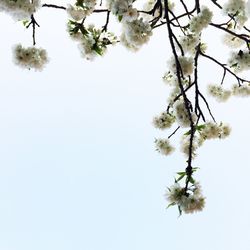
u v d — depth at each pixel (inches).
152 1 250.1
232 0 201.2
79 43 204.4
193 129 197.2
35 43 185.5
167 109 247.4
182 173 192.4
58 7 188.5
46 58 187.0
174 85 258.2
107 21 196.9
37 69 188.4
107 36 205.9
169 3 251.0
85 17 192.9
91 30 204.5
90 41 202.7
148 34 185.5
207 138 244.1
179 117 203.3
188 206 184.1
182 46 214.7
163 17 205.0
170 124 253.6
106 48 211.9
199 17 204.7
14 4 167.8
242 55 220.8
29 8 170.7
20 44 184.4
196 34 213.9
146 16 248.7
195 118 202.8
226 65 224.4
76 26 199.8
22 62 184.7
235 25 209.8
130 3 177.5
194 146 251.3
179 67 191.9
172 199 187.6
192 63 203.0
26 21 187.9
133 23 182.5
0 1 166.6
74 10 190.2
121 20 181.6
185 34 215.6
